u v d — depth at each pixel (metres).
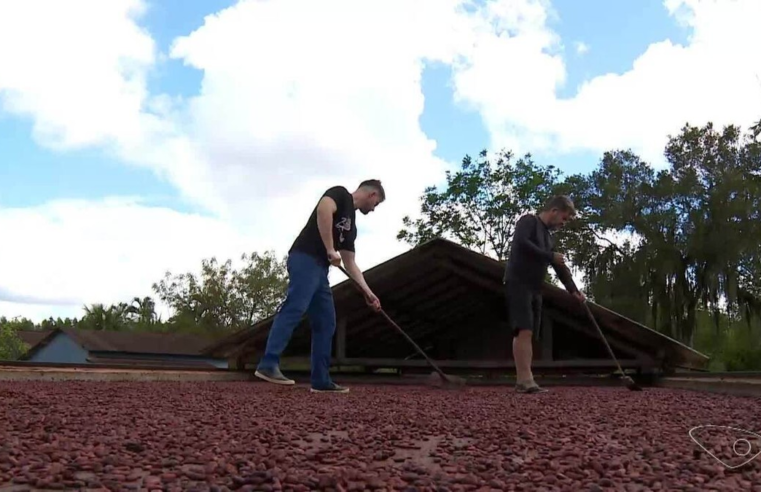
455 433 3.47
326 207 6.01
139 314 55.59
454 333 15.65
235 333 11.70
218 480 2.27
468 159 34.69
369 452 2.89
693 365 10.59
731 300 30.06
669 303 31.12
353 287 11.77
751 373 7.11
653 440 3.24
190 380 9.61
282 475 2.30
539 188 34.34
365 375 13.19
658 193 31.48
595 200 32.41
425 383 9.90
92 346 35.97
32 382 6.87
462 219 34.44
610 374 12.09
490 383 10.82
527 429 3.58
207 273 44.47
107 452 2.69
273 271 44.62
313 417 4.09
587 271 33.00
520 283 6.66
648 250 31.02
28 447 2.72
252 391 6.47
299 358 12.58
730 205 30.17
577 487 2.26
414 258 11.54
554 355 13.82
